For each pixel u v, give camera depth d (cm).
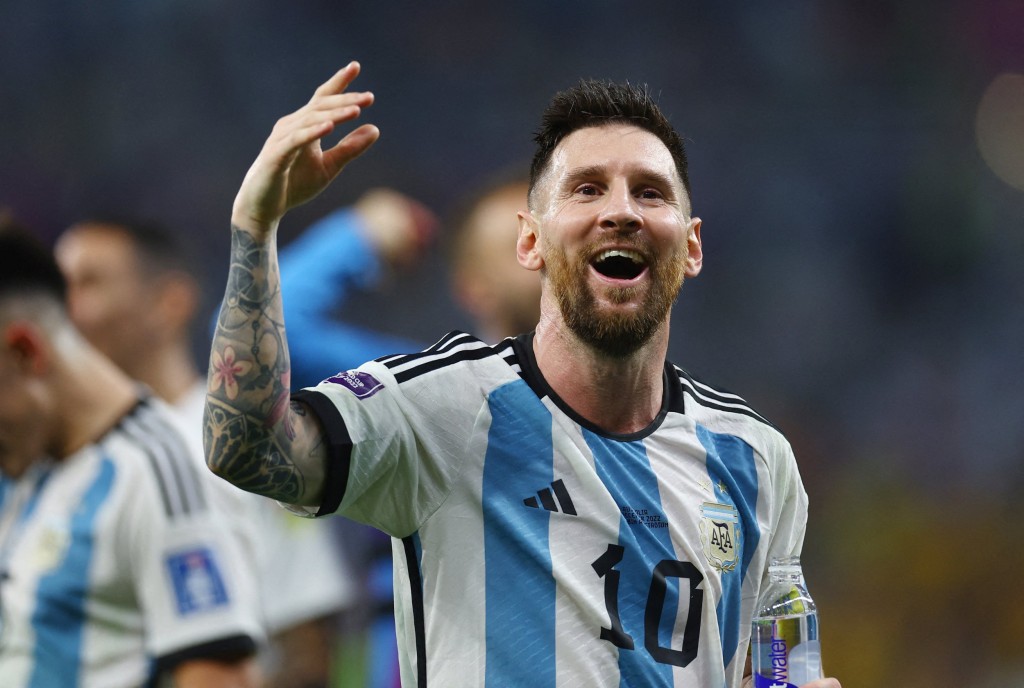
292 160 795
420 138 6775
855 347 6581
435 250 5606
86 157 6488
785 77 6919
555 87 6869
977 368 6506
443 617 873
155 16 6612
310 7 6744
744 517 960
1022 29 6831
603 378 922
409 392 882
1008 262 6669
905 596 5484
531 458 901
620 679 870
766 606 938
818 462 6231
